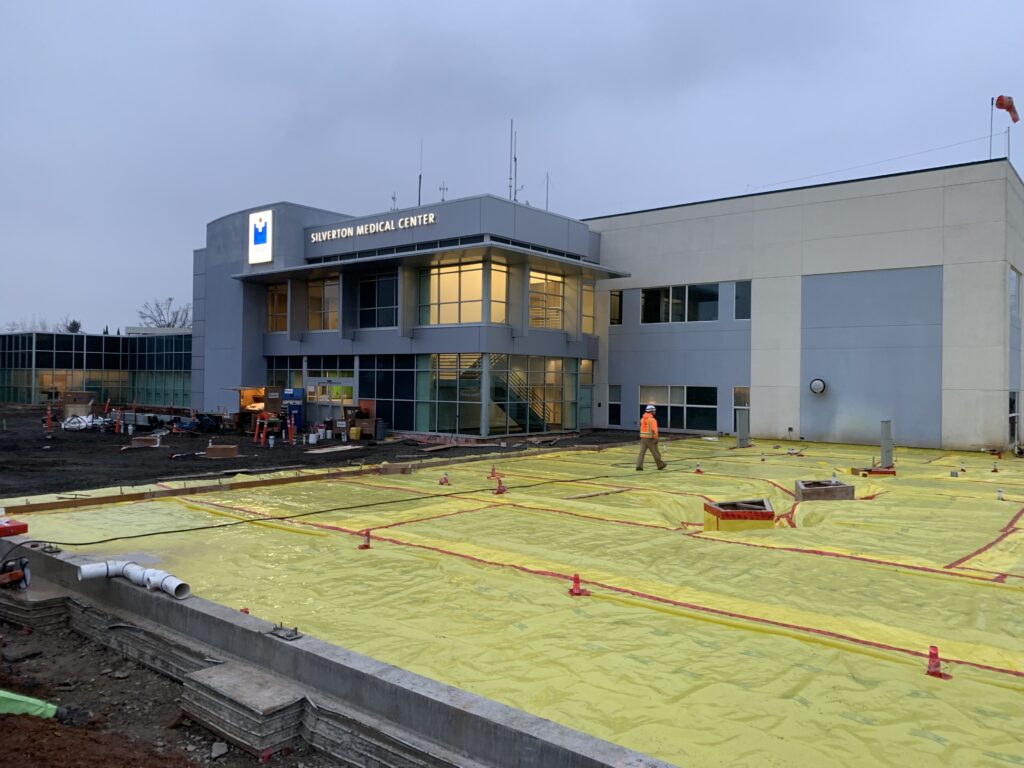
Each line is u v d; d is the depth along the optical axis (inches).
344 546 356.2
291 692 193.9
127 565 270.4
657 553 346.3
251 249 1232.2
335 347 1159.0
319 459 776.3
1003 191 882.8
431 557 334.6
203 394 1413.6
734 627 242.5
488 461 759.7
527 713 165.5
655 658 214.8
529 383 1067.9
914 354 943.0
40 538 372.2
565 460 776.3
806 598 275.7
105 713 206.1
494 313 996.6
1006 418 888.3
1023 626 245.3
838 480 589.9
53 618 275.1
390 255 983.0
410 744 168.4
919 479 633.0
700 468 700.0
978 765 155.6
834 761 157.0
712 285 1119.6
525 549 352.2
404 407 1081.4
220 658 220.5
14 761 151.6
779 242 1051.3
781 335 1048.2
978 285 898.1
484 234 976.9
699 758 158.1
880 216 968.9
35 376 1903.3
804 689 193.2
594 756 144.0
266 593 278.7
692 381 1138.0
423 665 208.8
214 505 473.7
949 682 197.9
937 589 289.0
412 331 1059.9
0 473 638.5
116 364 2021.4
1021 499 510.3
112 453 825.5
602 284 1238.9
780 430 1047.6
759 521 406.0
